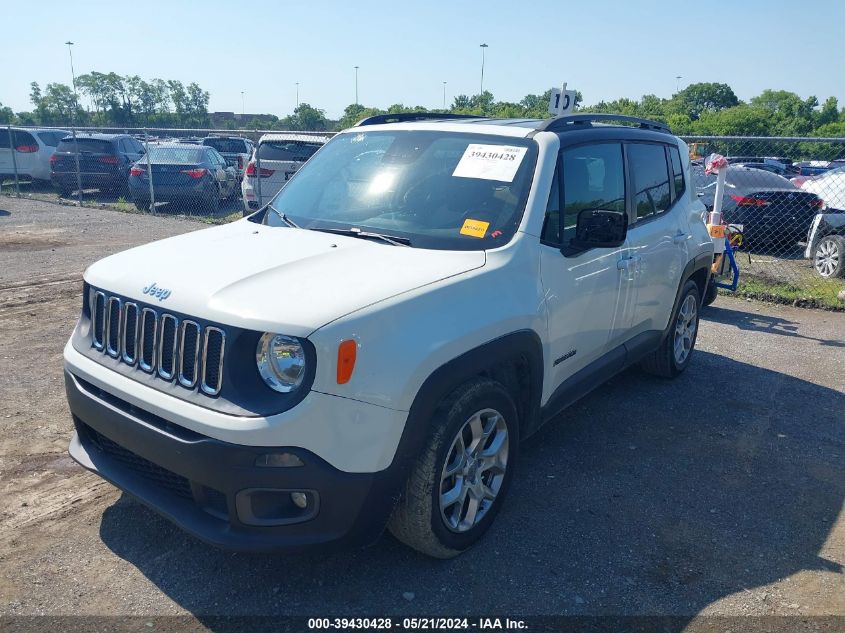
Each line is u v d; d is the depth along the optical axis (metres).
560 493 3.99
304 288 2.87
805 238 12.45
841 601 3.14
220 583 3.11
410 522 3.05
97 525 3.49
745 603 3.11
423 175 3.96
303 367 2.63
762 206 12.48
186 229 12.95
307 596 3.04
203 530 2.77
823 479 4.27
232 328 2.67
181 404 2.75
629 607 3.05
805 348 6.95
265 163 13.07
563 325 3.82
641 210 4.81
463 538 3.29
